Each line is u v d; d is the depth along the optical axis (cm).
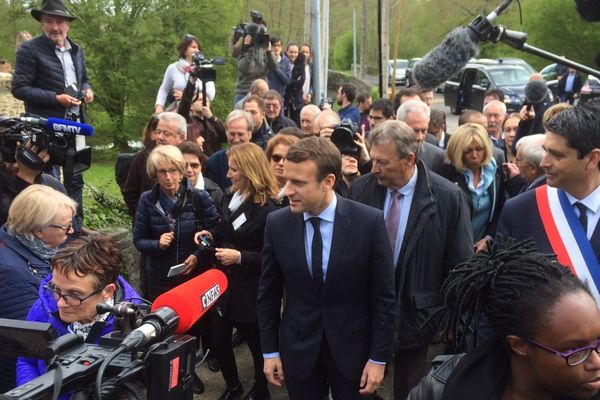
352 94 839
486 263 160
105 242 238
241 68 908
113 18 1275
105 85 1305
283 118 740
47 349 167
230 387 425
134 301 244
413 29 2612
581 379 148
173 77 768
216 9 1339
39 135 341
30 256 284
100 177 976
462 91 1966
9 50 1264
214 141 647
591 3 270
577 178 244
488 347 162
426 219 328
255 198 389
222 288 206
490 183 436
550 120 248
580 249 245
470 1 2419
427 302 332
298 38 2045
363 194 349
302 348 296
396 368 349
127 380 157
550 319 146
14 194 346
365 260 286
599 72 275
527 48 276
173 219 414
